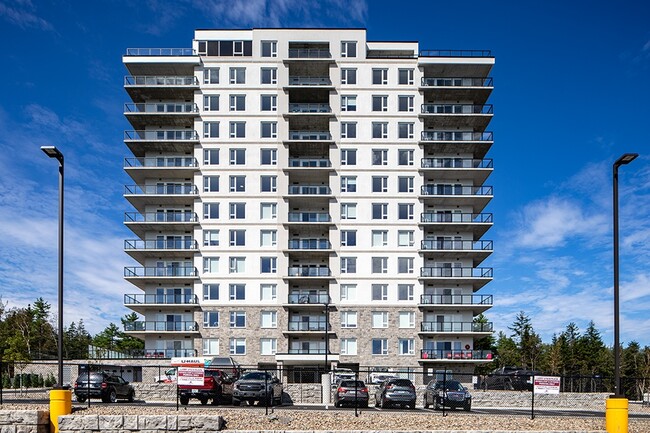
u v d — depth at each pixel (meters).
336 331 66.81
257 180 69.00
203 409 28.45
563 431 24.08
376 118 70.12
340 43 71.31
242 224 68.38
